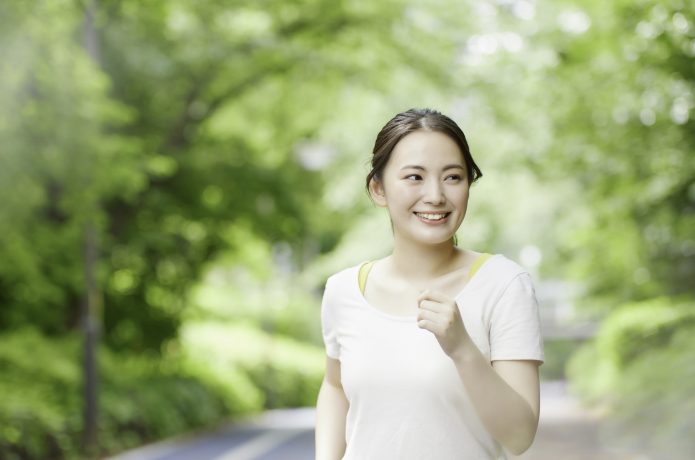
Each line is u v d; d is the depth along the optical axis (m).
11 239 23.12
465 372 3.65
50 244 26.41
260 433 30.69
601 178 21.02
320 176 41.72
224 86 31.34
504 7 21.78
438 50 30.75
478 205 37.22
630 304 31.38
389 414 3.93
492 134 30.06
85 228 23.48
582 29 18.77
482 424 3.88
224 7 28.98
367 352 4.00
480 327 3.94
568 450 20.84
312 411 44.34
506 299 3.95
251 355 43.56
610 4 17.03
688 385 17.38
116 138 22.61
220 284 50.28
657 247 24.34
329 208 43.59
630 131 19.36
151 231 31.25
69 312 30.19
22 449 19.62
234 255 34.44
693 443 15.34
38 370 24.25
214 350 40.28
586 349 38.78
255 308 52.00
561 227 30.33
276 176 32.25
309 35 31.67
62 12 18.84
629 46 17.69
